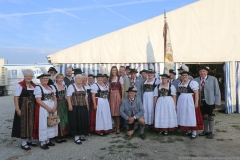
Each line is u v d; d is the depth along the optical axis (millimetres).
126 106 5594
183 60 9109
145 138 5469
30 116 4688
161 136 5652
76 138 5180
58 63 9297
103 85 5836
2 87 20891
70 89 5211
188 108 5434
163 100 5652
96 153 4477
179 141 5234
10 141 5473
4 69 20469
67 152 4562
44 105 4719
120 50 9266
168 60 8234
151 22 9156
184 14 9094
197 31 9055
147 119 5969
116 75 6070
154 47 9133
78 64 9305
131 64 9266
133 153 4445
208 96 5480
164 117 5625
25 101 4676
